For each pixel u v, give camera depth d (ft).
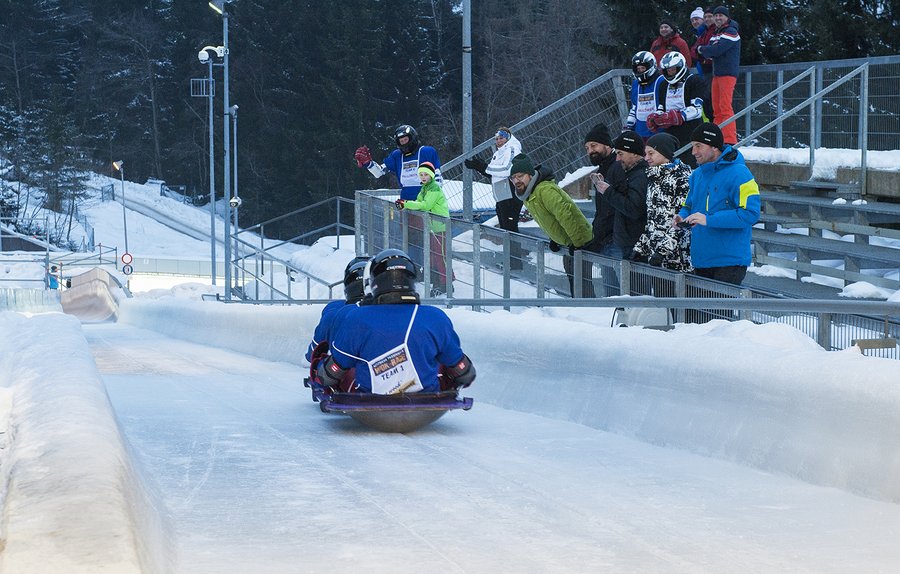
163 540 32.76
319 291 191.21
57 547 23.93
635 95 108.06
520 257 100.83
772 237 115.03
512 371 67.05
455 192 156.66
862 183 123.13
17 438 35.27
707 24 130.31
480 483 43.14
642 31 222.28
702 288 71.20
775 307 54.65
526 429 57.00
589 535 35.32
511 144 116.37
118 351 137.18
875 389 40.93
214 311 156.97
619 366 57.00
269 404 68.90
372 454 49.57
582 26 579.07
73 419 35.86
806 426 43.88
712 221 70.79
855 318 53.21
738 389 48.01
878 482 39.86
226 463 47.24
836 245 105.70
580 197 148.87
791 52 206.28
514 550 33.60
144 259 576.20
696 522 36.91
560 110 150.71
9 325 96.12
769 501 39.83
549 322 66.03
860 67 125.18
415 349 55.98
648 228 79.46
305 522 36.83
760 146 146.51
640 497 40.63
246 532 35.50
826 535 35.19
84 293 396.78
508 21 640.17
